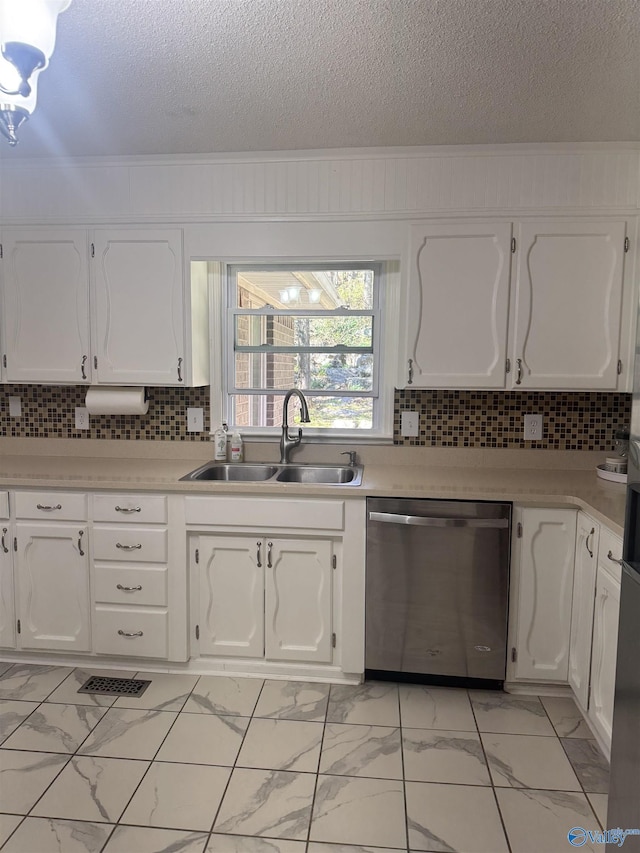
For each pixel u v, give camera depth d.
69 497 2.52
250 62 1.82
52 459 2.99
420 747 2.06
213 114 2.21
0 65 1.27
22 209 2.74
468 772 1.93
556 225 2.49
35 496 2.53
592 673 2.09
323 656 2.48
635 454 1.48
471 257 2.55
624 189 2.46
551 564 2.32
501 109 2.14
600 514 1.97
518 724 2.20
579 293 2.52
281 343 3.04
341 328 2.99
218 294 2.95
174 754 2.01
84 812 1.75
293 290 2.99
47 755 2.00
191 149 2.57
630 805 1.45
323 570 2.45
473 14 1.56
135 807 1.76
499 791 1.85
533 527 2.31
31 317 2.79
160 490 2.47
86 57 1.79
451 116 2.21
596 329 2.52
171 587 2.51
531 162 2.49
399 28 1.63
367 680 2.51
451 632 2.39
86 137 2.43
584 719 2.23
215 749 2.03
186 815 1.74
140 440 3.05
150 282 2.71
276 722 2.20
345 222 2.60
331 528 2.40
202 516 2.46
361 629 2.44
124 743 2.06
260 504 2.43
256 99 2.08
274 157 2.60
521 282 2.53
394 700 2.36
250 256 2.66
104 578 2.54
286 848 1.63
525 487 2.39
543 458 2.81
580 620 2.22
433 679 2.47
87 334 2.77
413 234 2.56
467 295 2.56
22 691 2.40
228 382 3.06
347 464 2.90
